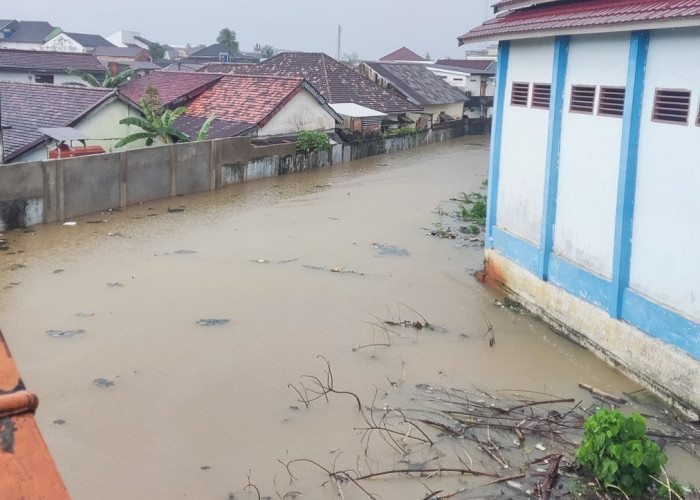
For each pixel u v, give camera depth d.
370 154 34.62
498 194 15.07
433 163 33.59
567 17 11.87
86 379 10.34
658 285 10.17
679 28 9.52
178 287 14.41
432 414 9.60
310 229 19.66
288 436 9.00
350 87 39.00
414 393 10.20
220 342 11.77
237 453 8.59
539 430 9.12
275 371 10.76
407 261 16.81
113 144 23.70
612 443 7.79
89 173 20.06
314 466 8.35
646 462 7.61
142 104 24.39
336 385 10.38
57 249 16.78
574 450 8.70
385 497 7.76
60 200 19.31
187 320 12.66
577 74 11.95
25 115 23.22
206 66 44.78
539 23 12.53
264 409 9.64
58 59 37.91
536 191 13.39
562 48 12.17
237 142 25.69
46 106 23.48
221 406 9.69
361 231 19.59
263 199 23.64
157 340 11.77
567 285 12.37
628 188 10.59
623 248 10.77
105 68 39.06
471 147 40.41
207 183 24.64
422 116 42.62
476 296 14.53
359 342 11.94
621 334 10.89
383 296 14.29
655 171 10.13
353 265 16.33
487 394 10.24
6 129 22.20
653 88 10.10
